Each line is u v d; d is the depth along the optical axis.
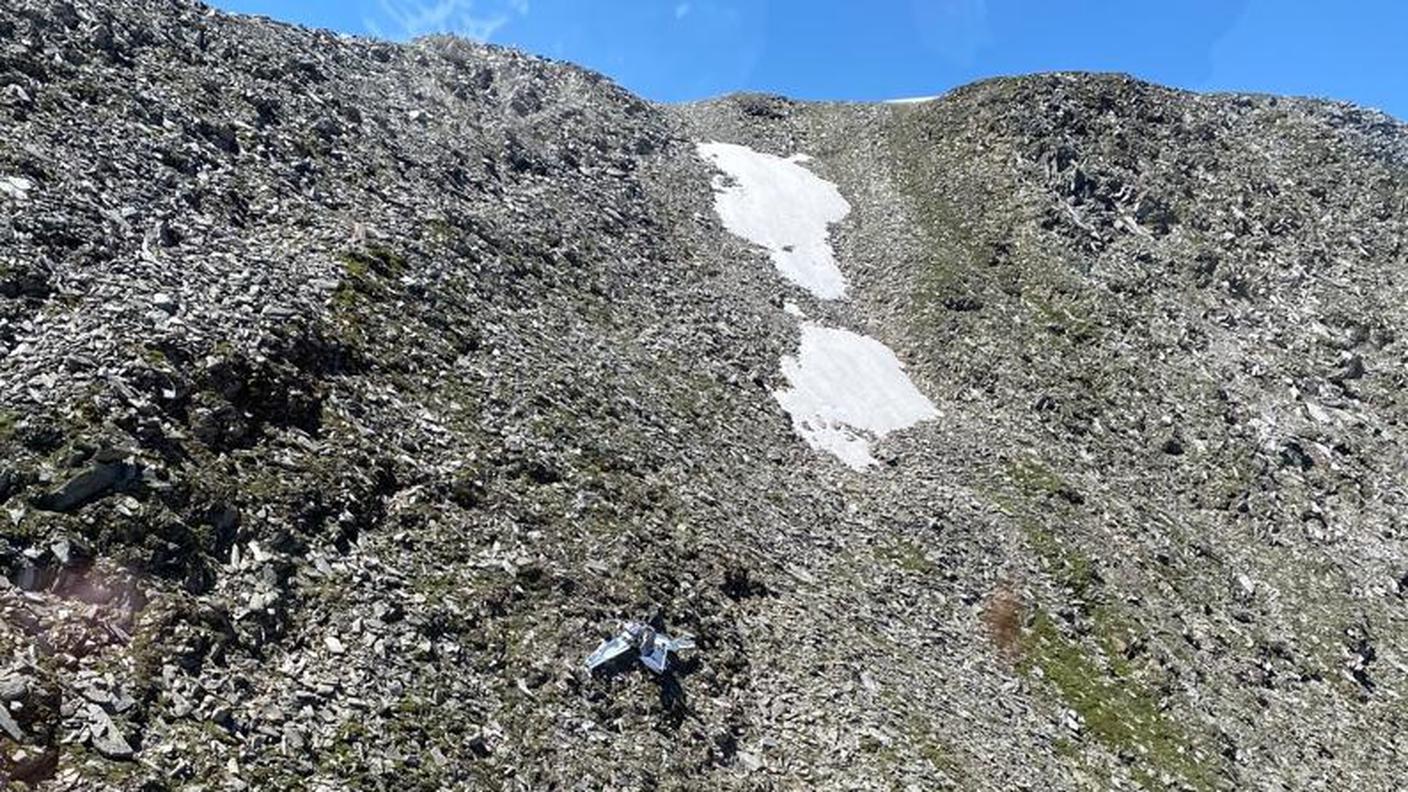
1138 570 42.44
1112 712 33.88
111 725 15.31
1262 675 39.06
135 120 32.06
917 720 28.02
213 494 20.55
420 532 24.33
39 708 14.74
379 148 43.53
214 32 42.97
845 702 27.36
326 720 18.02
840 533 37.59
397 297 32.41
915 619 34.00
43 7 33.91
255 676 18.08
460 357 32.22
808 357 51.62
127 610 17.47
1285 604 43.84
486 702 20.92
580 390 35.44
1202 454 51.62
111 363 21.44
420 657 20.80
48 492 18.20
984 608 36.72
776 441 42.44
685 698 24.72
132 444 19.94
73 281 23.31
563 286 43.75
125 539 18.39
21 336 20.97
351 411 26.19
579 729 21.77
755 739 24.80
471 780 18.81
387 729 18.64
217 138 34.81
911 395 51.84
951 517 41.38
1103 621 38.59
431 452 27.02
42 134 27.92
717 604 28.86
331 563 21.66
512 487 27.98
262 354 25.11
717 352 47.12
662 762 22.27
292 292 28.56
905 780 25.12
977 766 27.14
